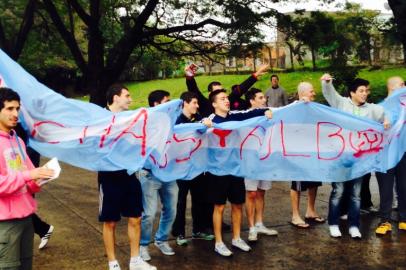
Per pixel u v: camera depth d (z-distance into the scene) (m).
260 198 5.46
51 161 3.06
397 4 10.84
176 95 25.69
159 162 4.48
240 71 24.81
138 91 28.72
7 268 3.02
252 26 12.36
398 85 5.80
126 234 5.52
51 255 4.82
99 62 13.76
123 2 15.02
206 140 4.78
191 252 4.89
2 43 14.30
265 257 4.73
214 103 4.93
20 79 3.70
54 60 29.66
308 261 4.61
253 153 5.01
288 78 21.17
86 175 9.66
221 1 12.46
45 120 3.83
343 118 5.25
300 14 13.00
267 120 5.05
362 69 19.80
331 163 5.27
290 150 5.21
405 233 5.44
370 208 6.42
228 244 5.15
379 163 5.26
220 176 4.73
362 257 4.70
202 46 14.94
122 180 4.04
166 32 14.30
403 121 5.41
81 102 4.00
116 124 4.04
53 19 13.82
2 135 3.03
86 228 5.78
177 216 5.11
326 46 13.54
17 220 3.04
